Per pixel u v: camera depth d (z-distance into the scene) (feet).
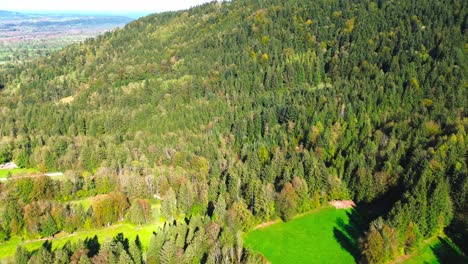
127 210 393.09
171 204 382.83
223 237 315.78
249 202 382.83
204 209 387.34
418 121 453.17
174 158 499.51
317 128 484.33
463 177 349.00
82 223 372.17
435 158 371.35
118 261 284.20
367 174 394.32
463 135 400.06
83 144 556.51
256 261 301.84
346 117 505.25
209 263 288.51
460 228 338.95
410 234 324.39
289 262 329.11
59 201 426.10
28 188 412.16
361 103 517.14
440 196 334.24
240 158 490.08
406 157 409.28
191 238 315.17
